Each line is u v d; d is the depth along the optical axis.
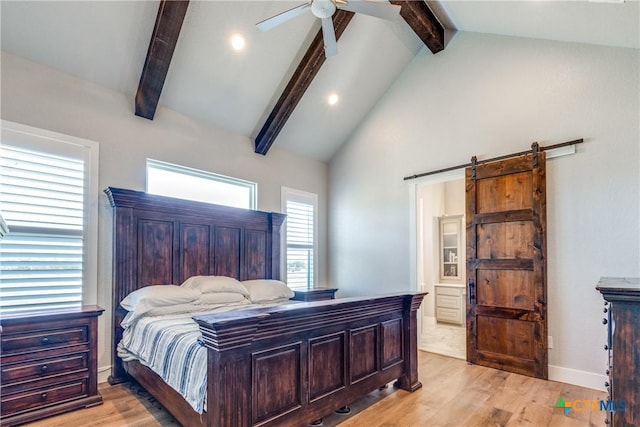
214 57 3.71
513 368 3.65
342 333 2.59
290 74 4.27
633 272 3.05
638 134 3.08
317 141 5.41
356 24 4.08
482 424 2.52
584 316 3.28
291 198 5.31
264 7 3.51
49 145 3.11
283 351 2.16
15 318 2.48
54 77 3.18
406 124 4.84
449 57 4.42
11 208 2.90
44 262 3.02
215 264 4.16
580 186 3.36
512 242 3.73
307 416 2.27
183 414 2.16
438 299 6.38
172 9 3.03
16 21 2.81
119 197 3.34
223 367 1.84
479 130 4.09
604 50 3.29
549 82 3.60
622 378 1.27
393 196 4.95
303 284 5.39
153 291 3.20
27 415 2.51
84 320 2.80
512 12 3.31
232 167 4.57
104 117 3.46
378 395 3.04
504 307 3.75
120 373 3.25
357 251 5.36
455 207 6.89
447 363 3.99
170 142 3.96
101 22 3.04
